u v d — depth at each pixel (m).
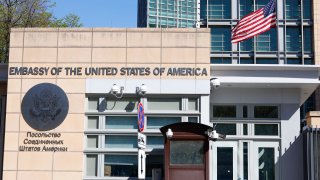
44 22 38.19
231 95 21.84
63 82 19.91
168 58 19.97
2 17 36.66
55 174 19.36
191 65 19.92
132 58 20.00
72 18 39.94
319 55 63.66
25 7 37.69
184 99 19.91
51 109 19.69
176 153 18.34
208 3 65.12
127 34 20.14
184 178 18.17
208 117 19.66
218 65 20.31
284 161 21.45
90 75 19.92
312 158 19.75
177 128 18.38
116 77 19.92
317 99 60.25
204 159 18.22
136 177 19.58
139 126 17.58
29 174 19.38
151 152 19.64
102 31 20.17
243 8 64.88
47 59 20.05
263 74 20.55
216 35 64.56
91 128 19.92
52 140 19.55
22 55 20.08
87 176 19.59
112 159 19.78
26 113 19.70
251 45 64.25
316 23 64.19
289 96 21.78
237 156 21.69
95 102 20.09
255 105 21.92
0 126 21.58
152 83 19.86
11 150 19.53
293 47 64.38
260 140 21.70
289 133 21.61
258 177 21.50
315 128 19.89
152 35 20.11
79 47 20.09
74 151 19.48
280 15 64.69
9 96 19.84
